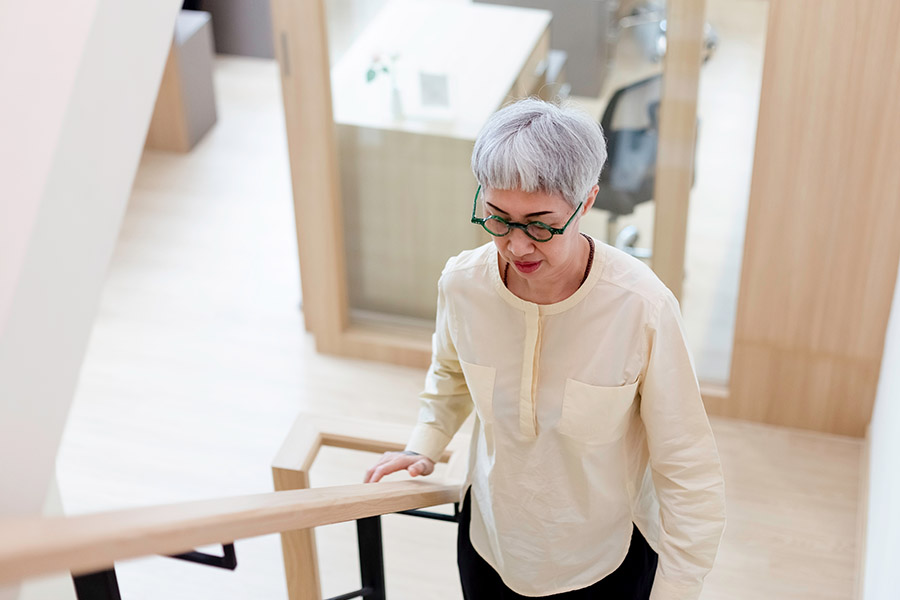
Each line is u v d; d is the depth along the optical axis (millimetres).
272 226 5215
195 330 4434
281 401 4016
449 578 3227
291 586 2297
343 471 3623
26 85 1012
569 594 1885
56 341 1008
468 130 3664
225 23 6930
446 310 1717
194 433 3842
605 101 3463
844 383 3604
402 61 3605
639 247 3713
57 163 989
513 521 1817
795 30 3020
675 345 1576
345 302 4184
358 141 3814
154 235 5125
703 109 3316
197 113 5949
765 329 3580
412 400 4020
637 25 3281
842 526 3365
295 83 3643
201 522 890
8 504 939
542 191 1356
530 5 3396
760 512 3426
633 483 1788
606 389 1605
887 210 3219
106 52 1077
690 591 1685
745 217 3477
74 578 1349
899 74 2996
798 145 3193
